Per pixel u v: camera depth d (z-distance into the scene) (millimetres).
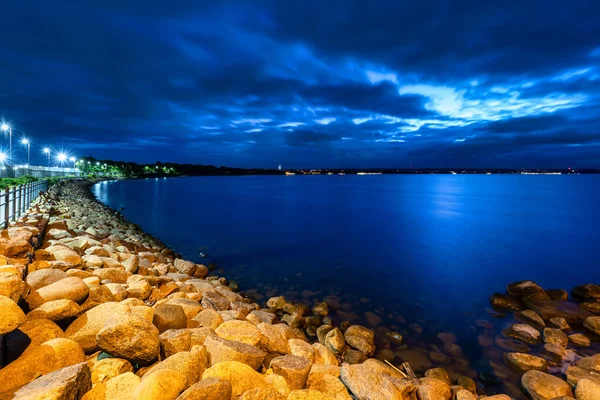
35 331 4504
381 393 5320
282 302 11828
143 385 3830
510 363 8836
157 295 8383
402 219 39000
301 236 28141
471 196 76125
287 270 17750
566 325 11062
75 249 10859
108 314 5352
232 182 146500
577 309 12000
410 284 16203
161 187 98750
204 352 4941
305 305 11758
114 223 24875
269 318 9891
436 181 179500
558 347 9445
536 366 8500
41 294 5293
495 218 40250
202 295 9750
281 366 5156
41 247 11172
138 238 20703
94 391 3906
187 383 4188
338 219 38500
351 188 107000
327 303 12891
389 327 11109
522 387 7762
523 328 10500
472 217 41125
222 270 17188
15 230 8836
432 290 15375
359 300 13602
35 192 27594
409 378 7957
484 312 12664
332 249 23641
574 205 55594
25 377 3826
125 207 45688
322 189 100250
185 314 7004
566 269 20125
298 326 10328
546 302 12625
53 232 13156
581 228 33531
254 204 54094
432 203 58844
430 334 10695
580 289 14148
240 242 24781
